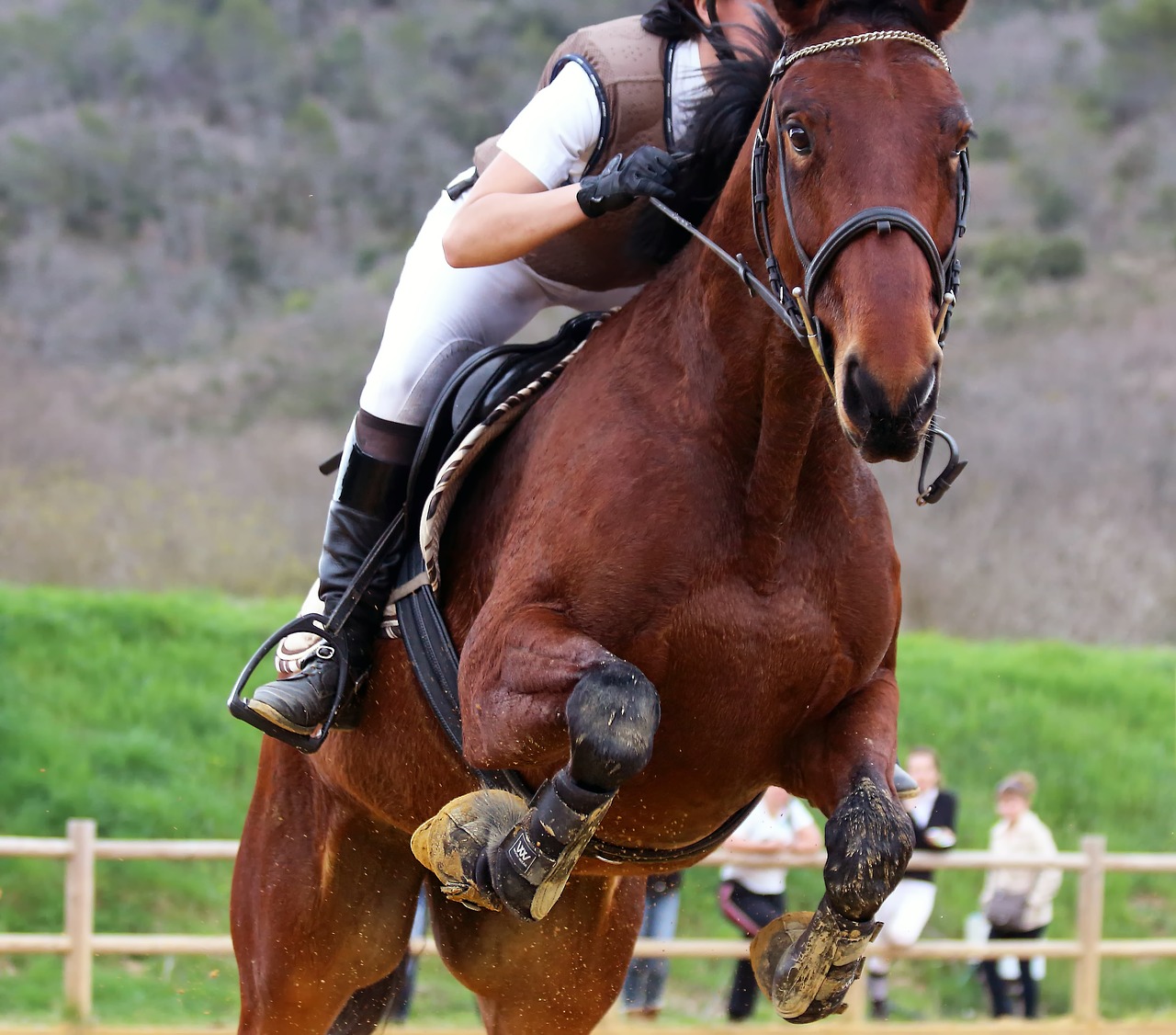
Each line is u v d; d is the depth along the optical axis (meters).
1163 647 27.42
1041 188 55.84
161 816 15.09
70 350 46.50
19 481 32.94
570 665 4.06
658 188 4.27
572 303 5.36
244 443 38.62
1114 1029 11.90
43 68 66.25
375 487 5.30
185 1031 11.02
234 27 69.94
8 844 11.14
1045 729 18.80
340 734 5.48
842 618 4.33
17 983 12.38
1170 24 64.31
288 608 21.58
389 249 56.84
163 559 28.95
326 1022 6.12
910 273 3.60
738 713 4.27
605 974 5.90
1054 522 32.12
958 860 11.91
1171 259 50.16
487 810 4.41
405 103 67.88
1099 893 12.34
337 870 5.87
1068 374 40.84
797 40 3.99
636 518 4.20
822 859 10.88
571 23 75.88
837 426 4.30
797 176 3.84
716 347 4.26
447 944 6.00
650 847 4.73
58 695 17.28
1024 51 68.56
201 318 50.25
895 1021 11.98
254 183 59.72
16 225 54.09
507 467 4.78
